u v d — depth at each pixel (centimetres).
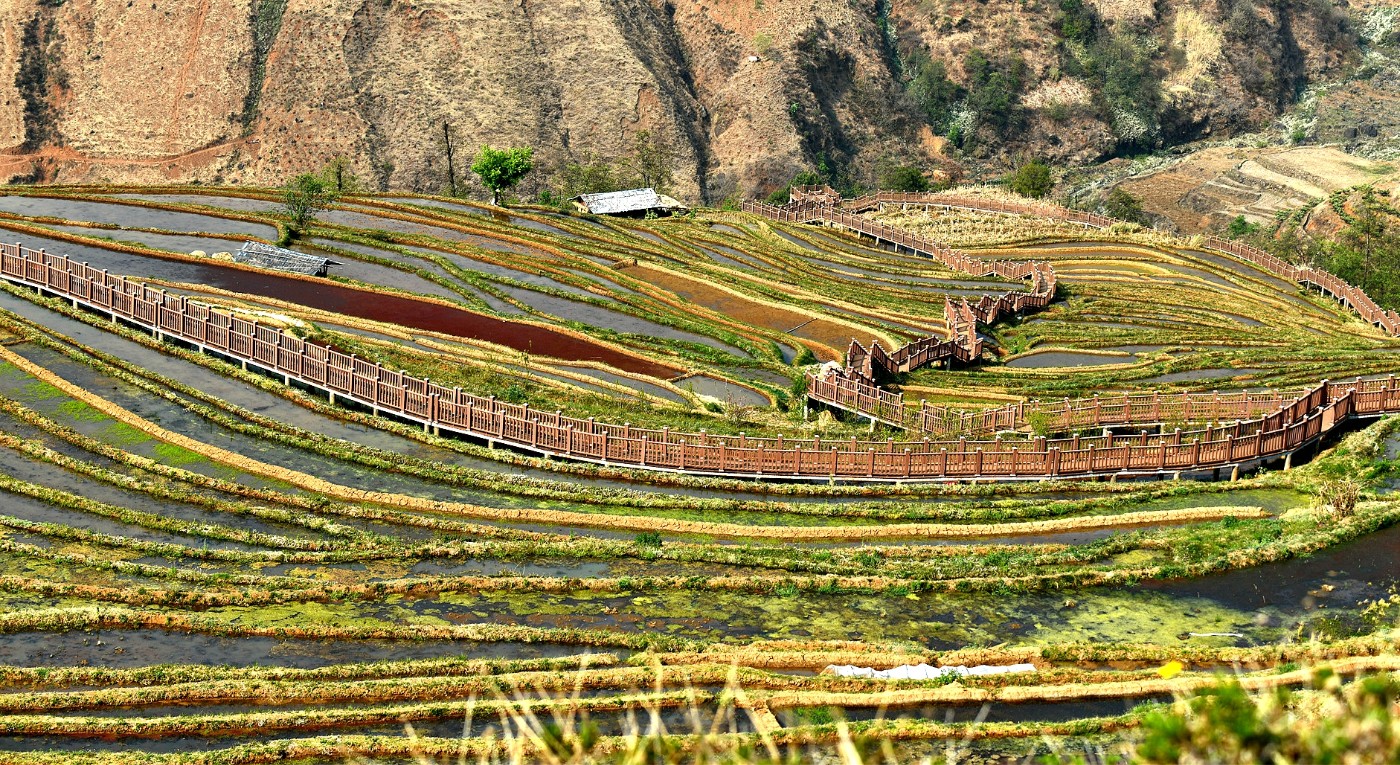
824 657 6869
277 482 9281
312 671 6550
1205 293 17725
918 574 8038
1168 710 3194
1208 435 10488
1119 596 7844
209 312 11631
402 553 8181
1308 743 2803
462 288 14888
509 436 10200
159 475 9256
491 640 7038
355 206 19038
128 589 7431
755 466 9906
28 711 6188
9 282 13150
